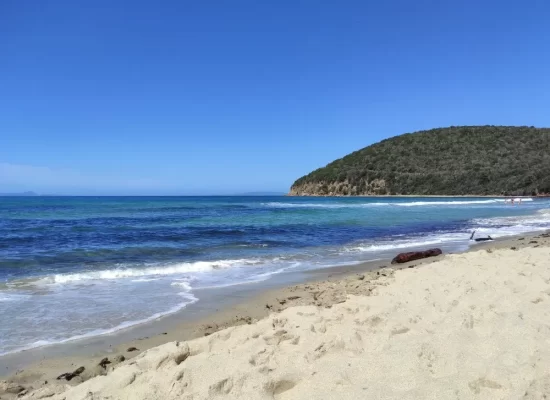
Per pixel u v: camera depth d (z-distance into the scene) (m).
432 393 2.95
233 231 19.67
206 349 4.24
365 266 11.11
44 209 42.50
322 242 15.96
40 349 5.09
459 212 33.72
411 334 4.30
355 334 4.30
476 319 4.66
